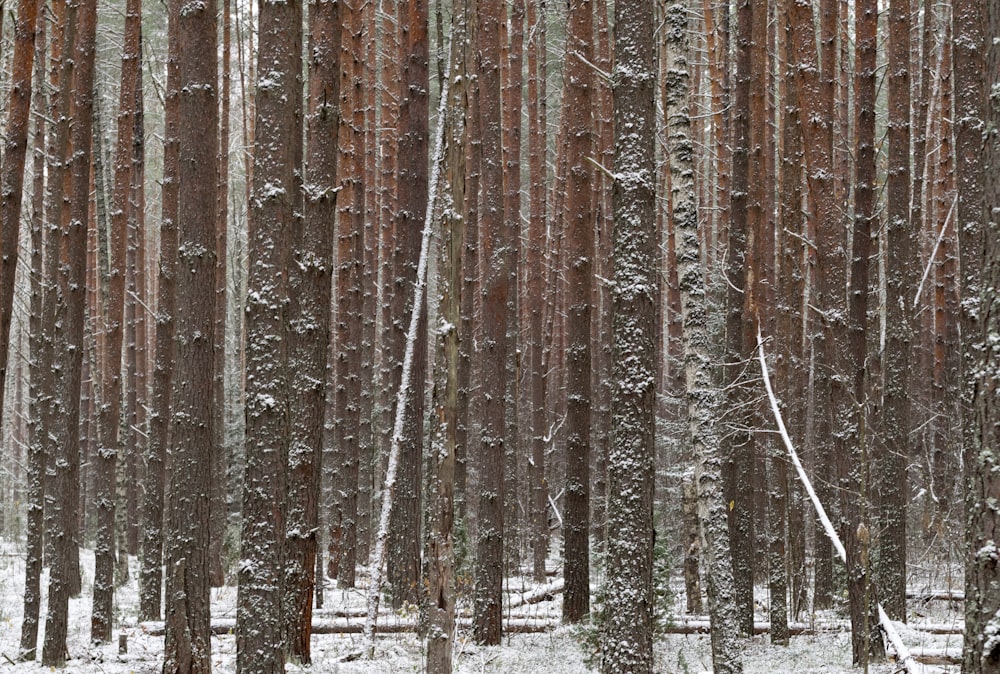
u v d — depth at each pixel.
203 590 8.65
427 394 16.67
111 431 12.60
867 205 11.59
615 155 9.00
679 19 9.30
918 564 15.47
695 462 8.94
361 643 12.17
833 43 13.44
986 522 4.98
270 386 8.02
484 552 12.86
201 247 8.71
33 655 11.07
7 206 9.30
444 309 7.62
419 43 13.80
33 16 9.46
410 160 13.81
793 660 11.40
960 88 8.40
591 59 13.38
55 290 11.53
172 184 13.04
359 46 17.06
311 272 10.37
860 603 10.59
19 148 9.40
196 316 8.69
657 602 12.89
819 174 11.23
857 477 10.74
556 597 17.12
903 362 12.79
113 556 12.42
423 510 16.91
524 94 28.92
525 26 22.62
